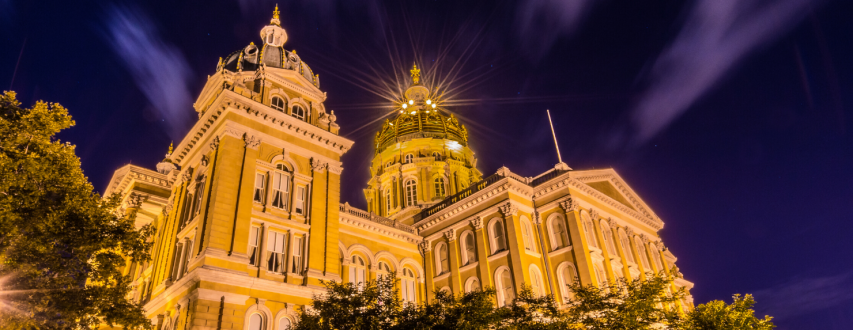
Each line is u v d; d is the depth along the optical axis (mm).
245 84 35719
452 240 41719
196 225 30328
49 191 20312
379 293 22938
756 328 35531
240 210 29344
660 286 26141
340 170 35938
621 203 44562
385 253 40812
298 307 29156
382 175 61719
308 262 30984
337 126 38125
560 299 36094
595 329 23953
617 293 25750
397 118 66875
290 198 32406
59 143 21438
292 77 37562
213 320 25859
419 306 23000
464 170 61094
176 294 28234
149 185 38750
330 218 33406
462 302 22562
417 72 72625
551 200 39781
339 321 21406
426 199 57219
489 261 38531
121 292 21141
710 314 34625
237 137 31641
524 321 23594
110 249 23328
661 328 27891
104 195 42406
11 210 18172
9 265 17984
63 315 19188
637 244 44812
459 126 66875
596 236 38719
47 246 18891
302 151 34500
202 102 38562
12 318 17703
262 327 27578
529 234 39188
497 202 39781
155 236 37312
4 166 18703
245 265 28172
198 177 32812
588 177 41781
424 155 61188
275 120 33719
